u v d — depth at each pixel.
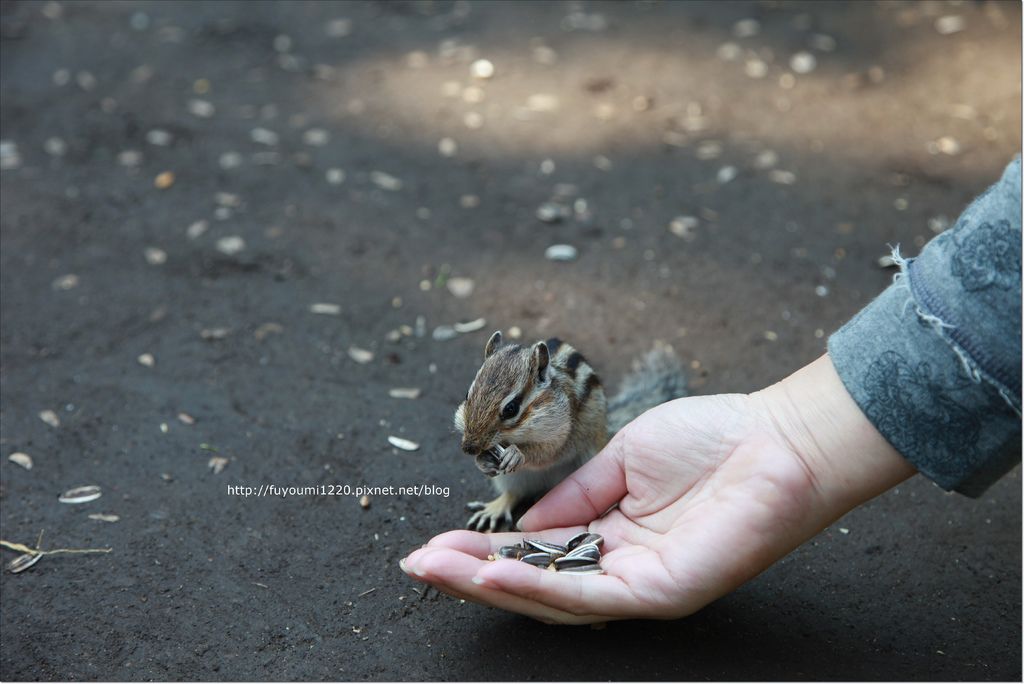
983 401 0.85
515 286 1.19
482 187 1.32
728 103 1.45
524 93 1.48
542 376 0.96
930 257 0.87
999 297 0.84
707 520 0.88
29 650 0.91
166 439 1.04
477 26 1.72
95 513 0.99
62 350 1.12
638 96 1.47
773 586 0.95
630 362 1.11
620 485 0.93
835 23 1.68
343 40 1.67
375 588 0.95
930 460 0.87
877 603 0.94
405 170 1.35
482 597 0.87
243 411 1.07
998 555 0.97
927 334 0.86
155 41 1.65
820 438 0.88
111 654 0.91
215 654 0.91
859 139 1.39
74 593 0.94
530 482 0.99
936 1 1.74
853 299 1.18
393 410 1.07
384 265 1.22
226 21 1.73
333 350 1.13
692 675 0.90
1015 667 0.90
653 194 1.31
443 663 0.90
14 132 1.40
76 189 1.31
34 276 1.20
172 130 1.41
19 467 1.02
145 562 0.96
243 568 0.96
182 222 1.27
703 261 1.22
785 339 1.13
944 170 1.33
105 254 1.23
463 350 1.13
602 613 0.88
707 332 1.14
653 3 1.81
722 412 0.90
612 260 1.22
